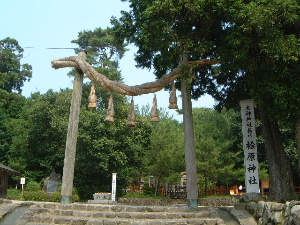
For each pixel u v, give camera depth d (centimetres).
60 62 1123
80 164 2253
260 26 783
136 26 1313
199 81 1405
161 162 2367
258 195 982
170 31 968
